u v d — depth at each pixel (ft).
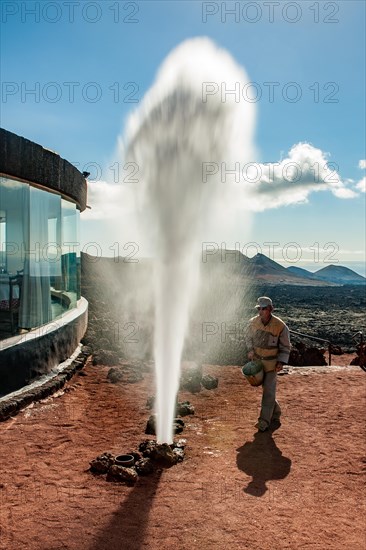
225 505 16.35
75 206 46.75
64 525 14.82
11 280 31.48
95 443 22.02
